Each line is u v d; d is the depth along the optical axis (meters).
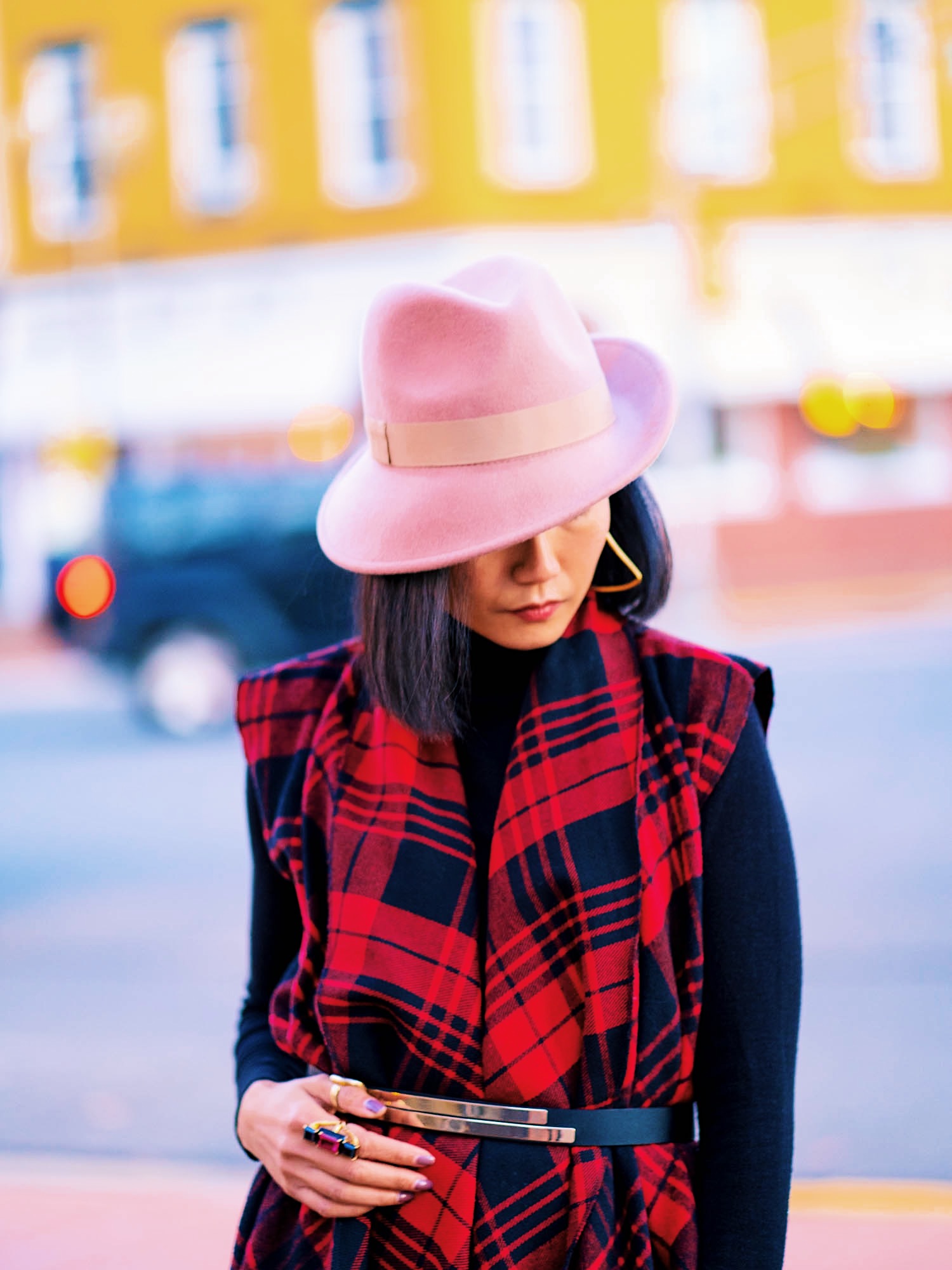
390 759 1.38
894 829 5.78
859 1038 3.77
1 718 11.62
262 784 1.47
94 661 9.91
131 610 9.66
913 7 17.98
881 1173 3.10
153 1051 4.13
